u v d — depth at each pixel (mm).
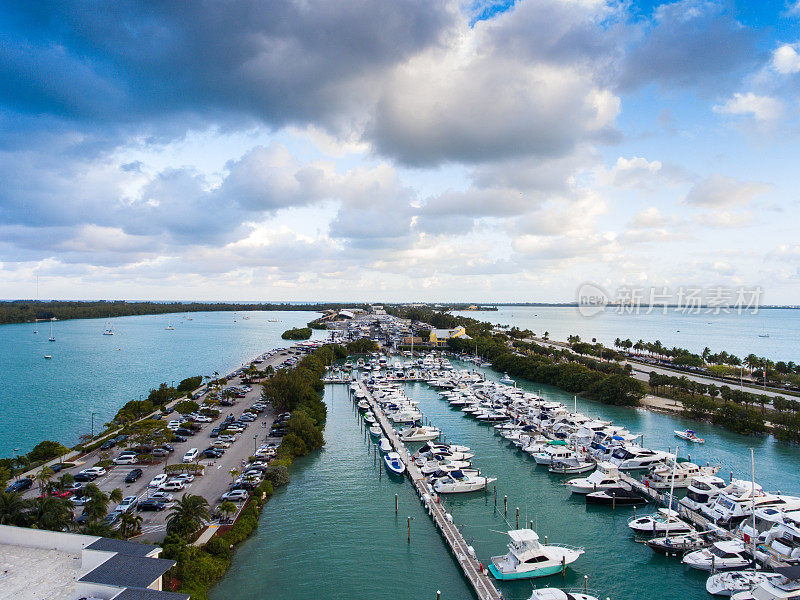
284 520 71938
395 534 68312
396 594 54688
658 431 123312
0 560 42469
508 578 56812
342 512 75000
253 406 135250
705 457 102688
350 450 106000
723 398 145750
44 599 36469
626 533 69500
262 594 53844
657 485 84062
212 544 59250
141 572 38312
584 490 82562
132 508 68812
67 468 87500
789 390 170500
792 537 59406
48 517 51062
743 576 55000
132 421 117000
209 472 86688
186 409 123750
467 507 78312
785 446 110812
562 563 58812
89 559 41031
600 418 134625
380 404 145125
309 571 58594
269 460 93000
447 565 60875
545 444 106938
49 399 162500
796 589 49969
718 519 69750
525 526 71688
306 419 109188
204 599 49812
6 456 106000
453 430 125250
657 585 56875
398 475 90375
